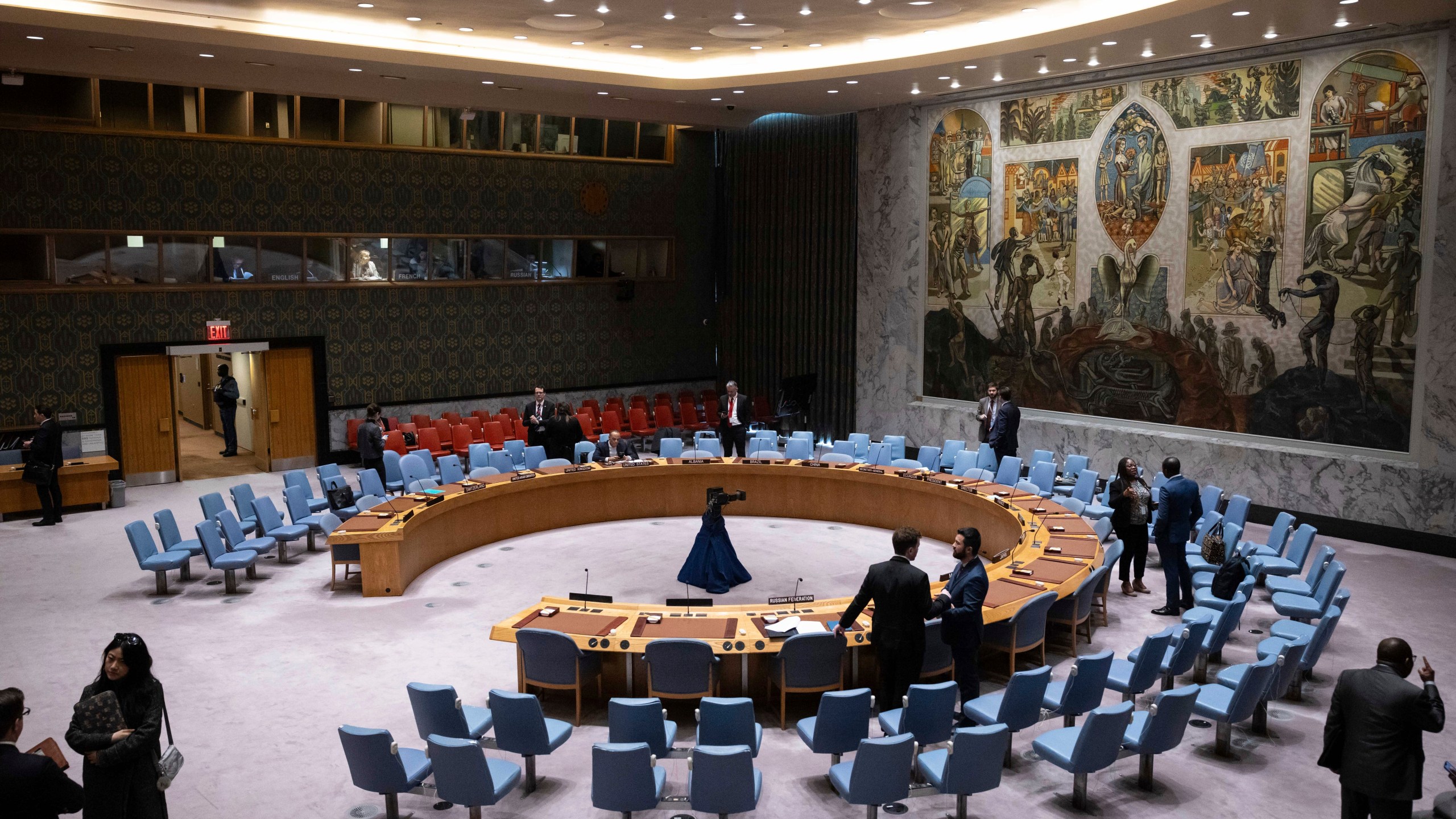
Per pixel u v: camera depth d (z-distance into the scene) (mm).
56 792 5148
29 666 9500
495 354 20844
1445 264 12586
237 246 17891
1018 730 7242
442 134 19609
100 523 14930
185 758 7637
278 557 13125
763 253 22250
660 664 7777
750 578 12297
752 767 6242
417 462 15180
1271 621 10398
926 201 18672
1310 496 14016
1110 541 11086
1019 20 13922
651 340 22844
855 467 14797
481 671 9328
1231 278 14688
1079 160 16312
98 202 16516
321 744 7863
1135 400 16047
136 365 17328
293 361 18750
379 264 19328
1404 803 5715
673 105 19391
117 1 12602
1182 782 7164
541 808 6871
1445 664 9297
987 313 17969
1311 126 13633
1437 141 12531
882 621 7551
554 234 21141
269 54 13883
